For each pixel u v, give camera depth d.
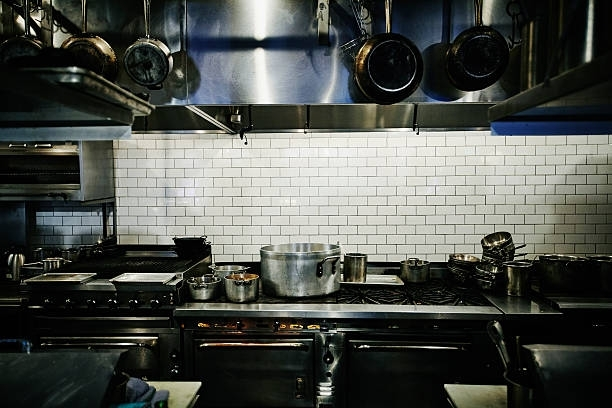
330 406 2.97
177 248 3.67
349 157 3.88
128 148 3.95
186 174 3.95
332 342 2.97
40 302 3.06
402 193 3.87
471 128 3.66
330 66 2.76
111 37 2.83
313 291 3.16
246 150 3.92
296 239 3.95
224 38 2.77
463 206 3.85
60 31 2.85
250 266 3.97
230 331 2.99
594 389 1.29
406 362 2.93
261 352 2.98
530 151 3.79
